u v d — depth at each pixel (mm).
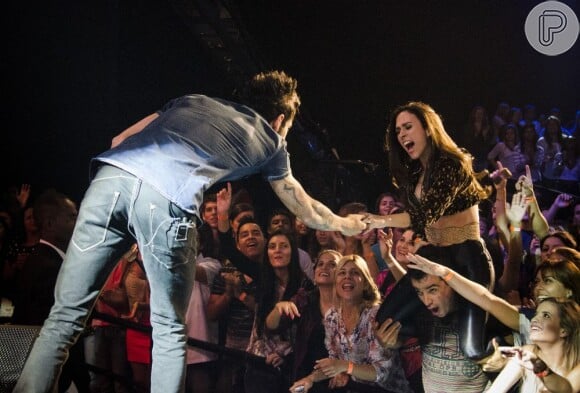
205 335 4578
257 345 4508
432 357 4090
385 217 3930
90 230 2764
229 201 4918
